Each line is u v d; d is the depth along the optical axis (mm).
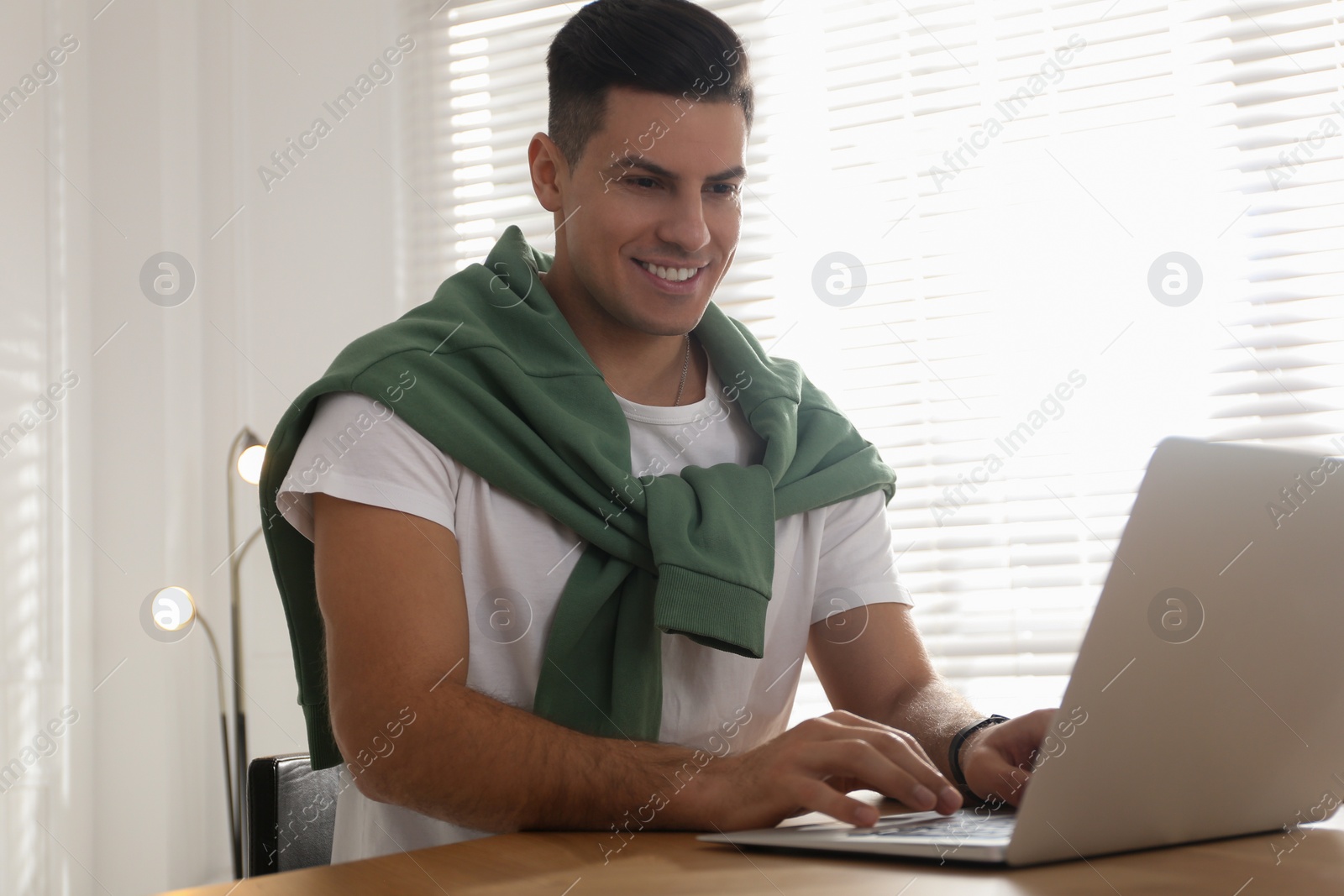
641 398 1151
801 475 1127
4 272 2160
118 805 2225
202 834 2227
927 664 1108
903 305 2135
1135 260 2012
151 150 2320
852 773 668
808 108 2205
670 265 1027
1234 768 594
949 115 2135
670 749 766
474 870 571
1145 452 1971
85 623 2246
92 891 2203
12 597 2113
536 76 2350
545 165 1130
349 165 2348
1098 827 555
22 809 2088
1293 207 1932
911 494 2105
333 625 874
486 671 999
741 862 579
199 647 2264
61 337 2242
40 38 2281
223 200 2371
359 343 1016
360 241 2326
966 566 2041
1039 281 2061
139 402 2285
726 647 934
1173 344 1979
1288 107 1960
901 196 2141
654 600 950
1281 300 1925
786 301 2182
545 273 1168
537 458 1007
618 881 532
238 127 2371
